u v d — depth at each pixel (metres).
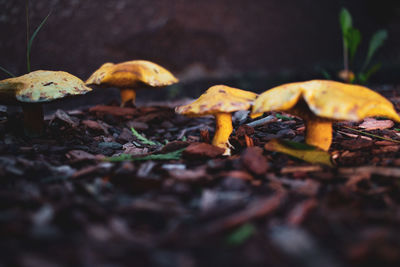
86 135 0.33
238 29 1.12
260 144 0.30
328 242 0.21
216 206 0.23
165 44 0.98
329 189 0.24
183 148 0.30
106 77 0.35
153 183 0.24
